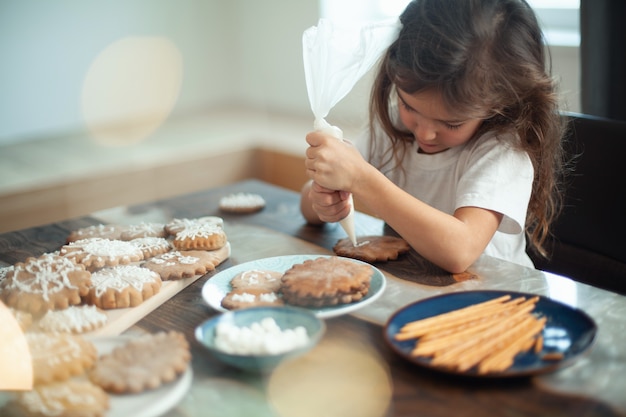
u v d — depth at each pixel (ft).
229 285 3.24
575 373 2.40
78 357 2.50
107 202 8.26
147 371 2.42
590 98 5.56
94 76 10.16
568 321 2.67
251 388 2.41
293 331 2.63
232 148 9.07
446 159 4.33
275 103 11.07
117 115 10.52
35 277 3.12
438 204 4.43
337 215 3.63
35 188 7.70
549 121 4.03
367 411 2.25
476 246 3.44
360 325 2.82
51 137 9.84
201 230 3.72
